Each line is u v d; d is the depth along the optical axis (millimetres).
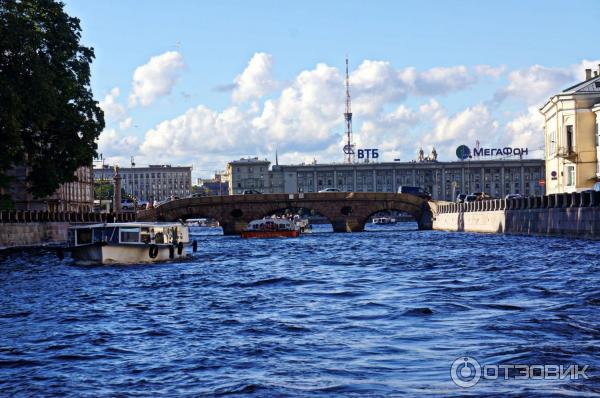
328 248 90375
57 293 43750
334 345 25453
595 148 114562
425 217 157375
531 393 18797
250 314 33312
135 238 67188
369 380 20641
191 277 52938
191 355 24531
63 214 104188
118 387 20859
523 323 28047
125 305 37875
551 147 124000
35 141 87125
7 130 74312
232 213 147625
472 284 42906
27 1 83875
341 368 22109
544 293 37094
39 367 23453
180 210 145625
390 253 75812
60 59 84875
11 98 73562
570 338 25188
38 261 68562
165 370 22625
